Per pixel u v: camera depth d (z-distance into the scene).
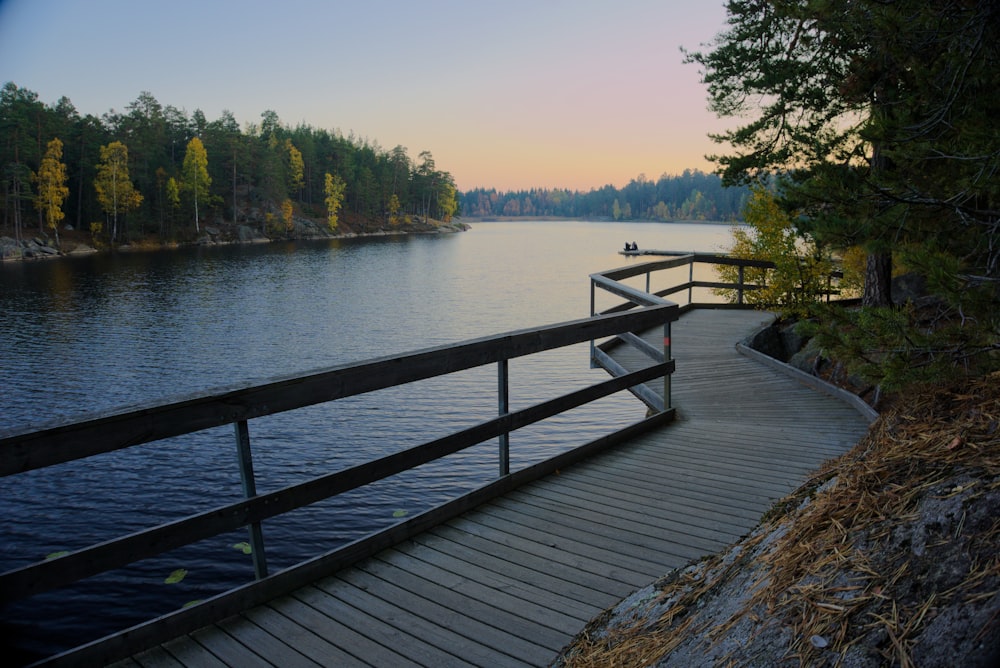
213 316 31.38
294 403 3.03
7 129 67.62
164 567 8.53
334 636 2.70
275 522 9.83
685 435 5.82
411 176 154.50
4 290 40.41
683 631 1.97
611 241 106.94
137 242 78.31
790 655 1.51
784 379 8.73
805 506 2.11
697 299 32.50
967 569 1.37
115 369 20.86
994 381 2.08
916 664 1.28
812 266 12.76
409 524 3.62
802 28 9.38
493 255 74.31
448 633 2.72
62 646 6.93
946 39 4.43
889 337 3.17
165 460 12.50
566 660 2.37
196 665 2.51
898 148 4.39
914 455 1.83
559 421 15.00
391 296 38.84
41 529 9.84
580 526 3.78
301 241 96.62
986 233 4.20
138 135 82.31
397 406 16.22
